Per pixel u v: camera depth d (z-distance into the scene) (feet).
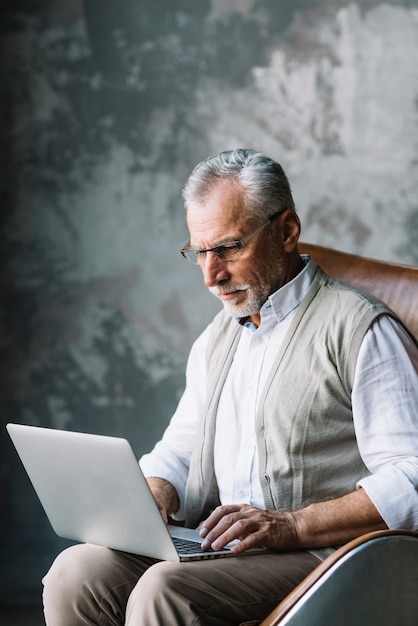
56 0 15.72
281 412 7.49
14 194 15.79
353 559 6.21
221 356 8.28
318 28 15.17
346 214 15.16
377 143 15.10
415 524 6.81
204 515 8.14
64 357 15.69
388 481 6.86
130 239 15.61
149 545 6.70
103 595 7.09
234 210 7.65
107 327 15.62
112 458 6.42
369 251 15.14
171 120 15.53
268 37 15.30
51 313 15.70
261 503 7.61
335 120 15.16
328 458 7.38
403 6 15.02
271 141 15.30
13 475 15.61
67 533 7.48
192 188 7.81
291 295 7.85
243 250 7.69
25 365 15.70
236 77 15.38
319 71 15.17
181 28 15.52
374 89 15.08
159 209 15.55
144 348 15.55
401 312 8.33
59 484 7.09
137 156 15.61
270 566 6.72
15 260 15.78
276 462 7.45
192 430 8.64
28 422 15.66
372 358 7.30
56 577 7.19
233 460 7.91
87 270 15.66
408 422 7.16
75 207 15.70
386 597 6.29
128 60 15.62
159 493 8.15
